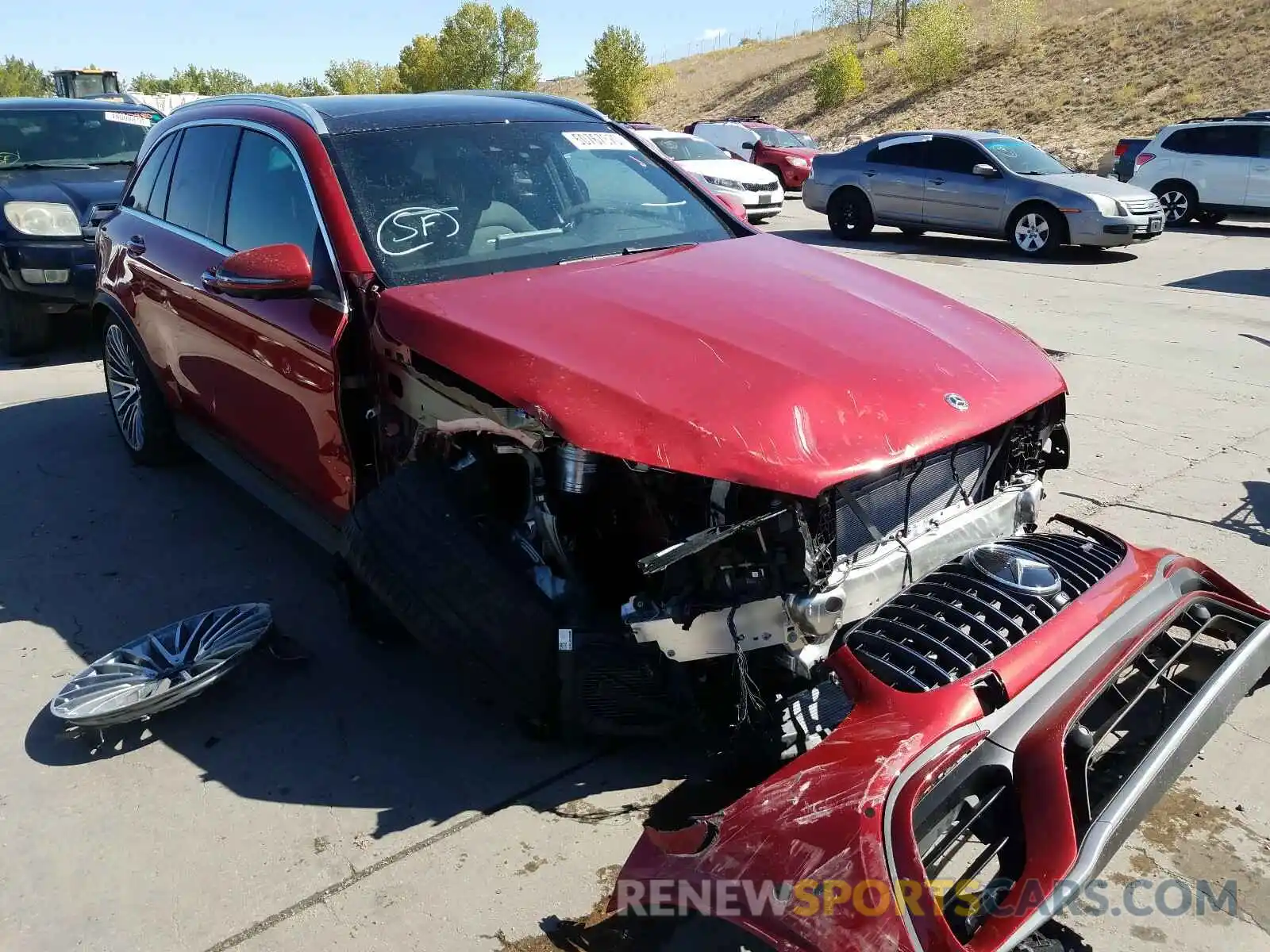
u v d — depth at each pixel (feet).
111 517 15.57
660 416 7.72
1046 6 133.08
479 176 11.89
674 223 12.69
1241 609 8.77
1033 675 7.12
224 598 13.14
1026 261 40.50
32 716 10.85
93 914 8.18
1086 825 6.54
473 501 9.17
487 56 189.06
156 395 16.08
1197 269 37.60
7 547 14.62
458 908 8.13
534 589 8.63
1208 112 83.61
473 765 9.90
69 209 23.84
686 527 8.19
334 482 11.26
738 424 7.63
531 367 8.35
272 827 9.11
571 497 8.52
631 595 8.77
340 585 11.45
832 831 6.23
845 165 47.75
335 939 7.86
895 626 7.58
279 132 12.18
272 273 10.22
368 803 9.39
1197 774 9.56
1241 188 49.47
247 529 15.14
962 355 9.12
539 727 9.64
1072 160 80.94
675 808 9.19
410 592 8.84
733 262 11.04
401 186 11.37
